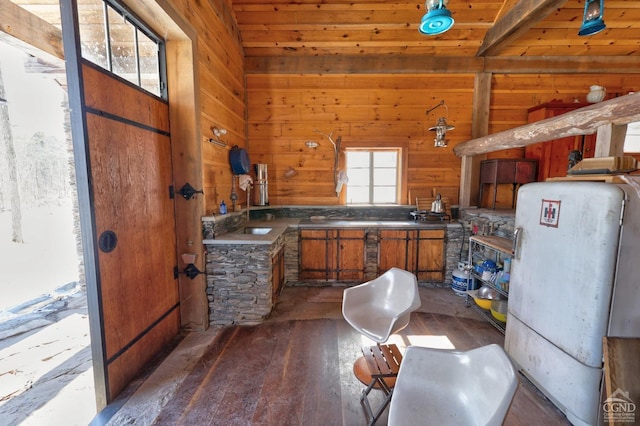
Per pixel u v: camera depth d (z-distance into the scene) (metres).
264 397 1.80
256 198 4.02
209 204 2.75
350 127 4.02
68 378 1.98
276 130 4.04
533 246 1.89
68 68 1.51
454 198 4.12
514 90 4.01
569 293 1.62
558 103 3.68
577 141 3.66
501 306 2.67
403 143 4.03
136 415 1.66
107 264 1.74
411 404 1.20
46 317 2.88
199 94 2.50
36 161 6.88
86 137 1.57
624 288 1.47
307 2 3.33
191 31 2.36
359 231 3.61
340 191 4.07
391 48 3.81
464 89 3.97
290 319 2.84
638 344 1.43
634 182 1.43
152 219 2.21
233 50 3.46
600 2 2.14
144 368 2.08
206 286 2.68
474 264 3.38
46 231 6.62
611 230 1.42
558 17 3.38
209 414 1.67
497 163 3.59
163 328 2.36
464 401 1.20
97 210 1.66
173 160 2.48
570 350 1.61
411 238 3.63
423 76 3.94
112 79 1.77
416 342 2.46
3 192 5.88
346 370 2.07
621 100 1.80
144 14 1.99
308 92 3.98
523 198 2.00
